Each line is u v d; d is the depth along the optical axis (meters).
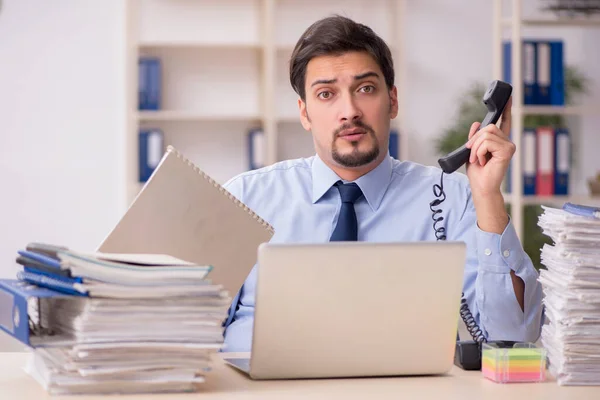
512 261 1.88
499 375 1.46
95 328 1.27
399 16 5.08
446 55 5.29
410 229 2.26
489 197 1.87
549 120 5.03
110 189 5.06
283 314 1.40
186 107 5.13
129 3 4.80
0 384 1.40
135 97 4.82
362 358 1.46
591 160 5.33
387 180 2.29
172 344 1.30
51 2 4.98
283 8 5.18
